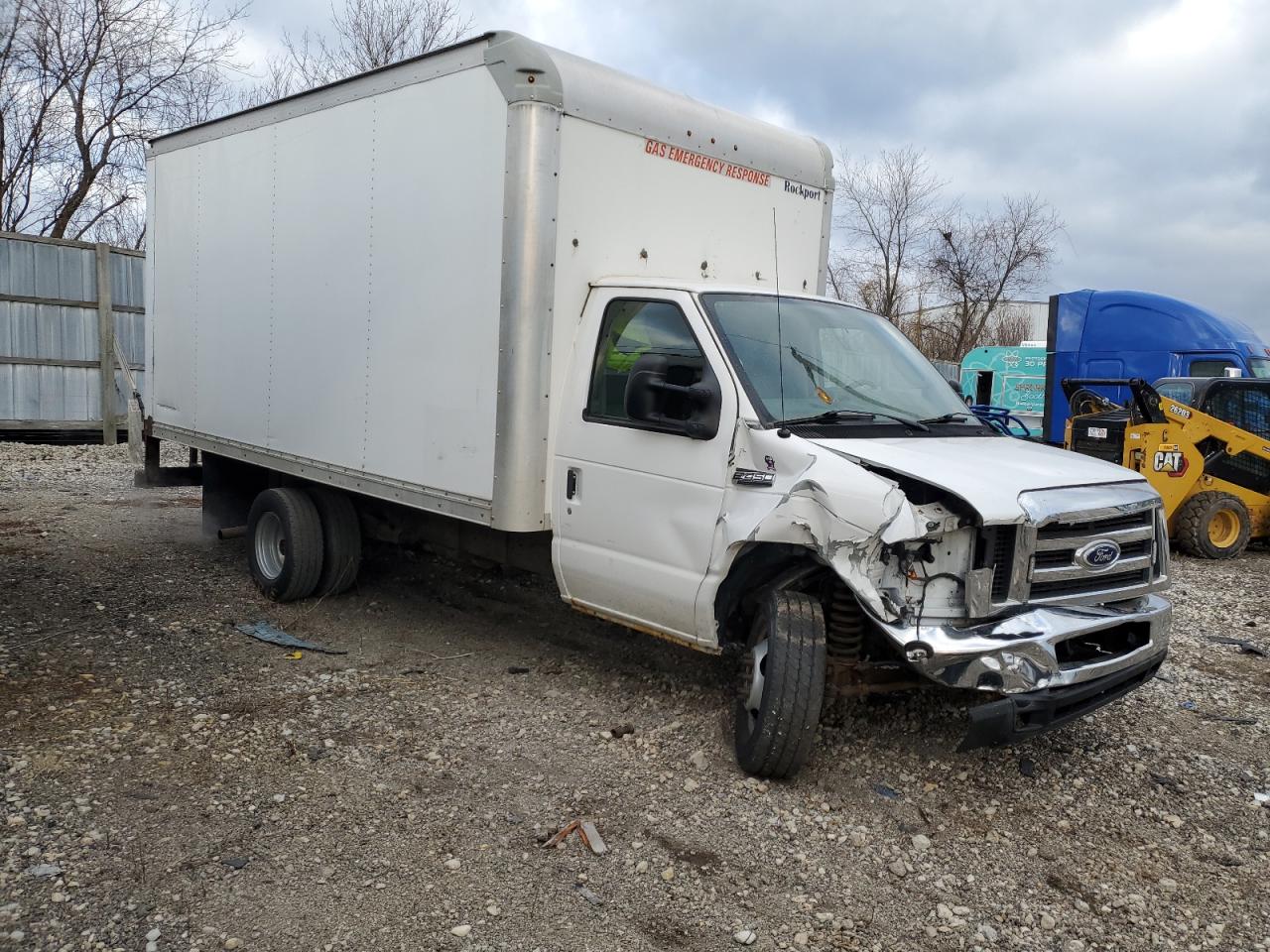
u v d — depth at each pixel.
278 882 3.58
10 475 12.44
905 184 31.72
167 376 8.54
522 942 3.31
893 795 4.54
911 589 4.17
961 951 3.43
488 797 4.30
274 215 7.02
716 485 4.64
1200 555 11.28
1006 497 4.13
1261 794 4.80
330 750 4.70
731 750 4.87
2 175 20.34
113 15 21.08
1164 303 15.10
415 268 5.79
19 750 4.47
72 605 6.88
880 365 5.42
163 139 8.34
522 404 5.22
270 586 7.21
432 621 6.92
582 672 5.91
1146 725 5.61
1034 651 4.11
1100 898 3.82
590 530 5.21
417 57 5.68
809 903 3.65
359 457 6.32
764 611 4.63
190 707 5.13
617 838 4.02
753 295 5.23
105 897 3.41
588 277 5.41
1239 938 3.59
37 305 14.68
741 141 6.17
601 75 5.37
